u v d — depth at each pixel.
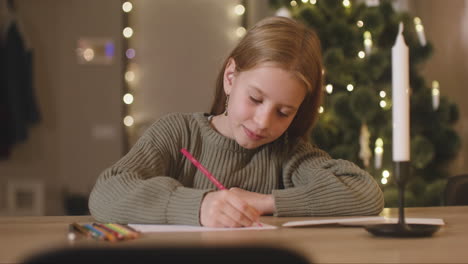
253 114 1.12
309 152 1.35
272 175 1.32
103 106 4.29
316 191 1.13
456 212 1.23
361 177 1.19
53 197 4.30
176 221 0.94
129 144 4.25
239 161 1.30
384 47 2.98
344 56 2.86
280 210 1.10
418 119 3.00
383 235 0.78
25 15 4.28
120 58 4.28
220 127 1.35
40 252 0.29
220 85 1.37
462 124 3.42
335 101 2.77
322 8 2.95
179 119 1.35
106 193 1.05
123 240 0.75
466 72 3.41
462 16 3.45
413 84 3.04
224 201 0.92
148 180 1.03
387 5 2.96
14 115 4.08
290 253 0.30
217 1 4.26
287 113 1.12
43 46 4.29
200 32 4.26
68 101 4.30
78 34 4.29
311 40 1.17
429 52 2.98
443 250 0.66
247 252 0.30
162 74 4.25
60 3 4.29
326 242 0.73
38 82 4.29
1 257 0.63
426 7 3.48
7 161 4.28
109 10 4.28
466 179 1.56
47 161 4.30
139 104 4.24
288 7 2.93
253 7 4.23
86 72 4.30
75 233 0.84
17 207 4.27
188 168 1.31
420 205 2.88
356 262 0.58
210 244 0.30
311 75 1.14
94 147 4.30
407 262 0.58
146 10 4.25
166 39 4.25
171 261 0.29
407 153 0.81
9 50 4.08
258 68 1.11
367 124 2.85
